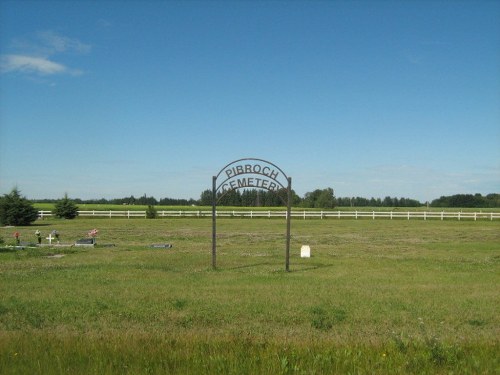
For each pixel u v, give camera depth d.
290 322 10.43
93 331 9.26
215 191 20.03
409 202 149.88
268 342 7.84
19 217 51.88
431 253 27.00
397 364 6.51
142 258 23.50
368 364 6.51
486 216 64.81
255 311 11.41
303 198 113.25
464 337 8.85
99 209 102.31
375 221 60.75
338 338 8.62
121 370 6.23
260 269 19.89
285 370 6.15
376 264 21.62
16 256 23.73
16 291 14.02
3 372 6.07
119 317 10.75
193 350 7.20
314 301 12.68
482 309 11.80
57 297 13.04
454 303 12.52
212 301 12.61
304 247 24.53
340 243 33.50
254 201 107.00
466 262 22.53
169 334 8.71
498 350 7.37
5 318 10.49
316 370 6.24
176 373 6.14
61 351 7.04
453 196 134.62
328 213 67.44
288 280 16.73
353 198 150.75
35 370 6.18
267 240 35.72
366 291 14.33
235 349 7.21
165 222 57.81
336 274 18.39
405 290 14.60
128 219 64.38
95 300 12.59
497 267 20.66
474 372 6.28
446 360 6.66
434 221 60.88
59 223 56.03
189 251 27.38
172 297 13.16
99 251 26.78
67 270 18.88
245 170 19.84
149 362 6.55
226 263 21.86
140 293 13.80
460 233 42.38
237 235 40.09
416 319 10.70
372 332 9.43
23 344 7.49
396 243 33.50
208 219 64.56
